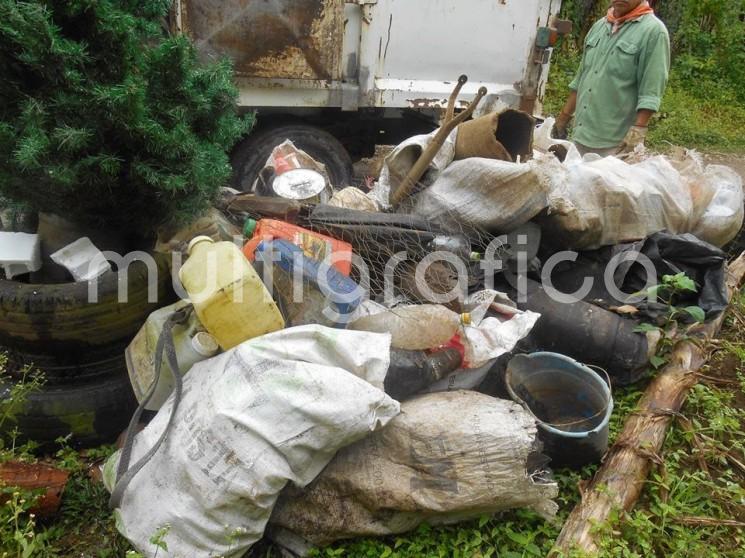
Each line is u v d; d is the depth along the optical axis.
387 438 2.17
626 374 2.85
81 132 2.15
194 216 2.62
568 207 3.00
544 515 2.23
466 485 2.10
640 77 4.10
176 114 2.35
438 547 2.19
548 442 2.39
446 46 4.34
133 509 2.04
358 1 3.98
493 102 4.59
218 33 3.71
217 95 2.55
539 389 2.70
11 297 2.34
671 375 2.93
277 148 3.61
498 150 3.12
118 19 2.20
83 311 2.41
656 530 2.31
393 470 2.14
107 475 2.21
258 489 1.95
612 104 4.24
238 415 1.97
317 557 2.19
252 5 3.71
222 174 2.65
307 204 3.02
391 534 2.21
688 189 3.53
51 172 2.16
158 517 1.99
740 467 2.64
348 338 2.17
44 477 2.28
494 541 2.23
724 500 2.46
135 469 1.99
